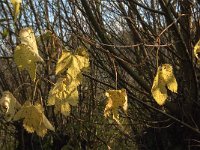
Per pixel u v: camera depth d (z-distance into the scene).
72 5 3.90
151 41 3.63
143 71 3.80
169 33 3.71
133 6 3.51
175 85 1.47
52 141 4.70
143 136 4.11
